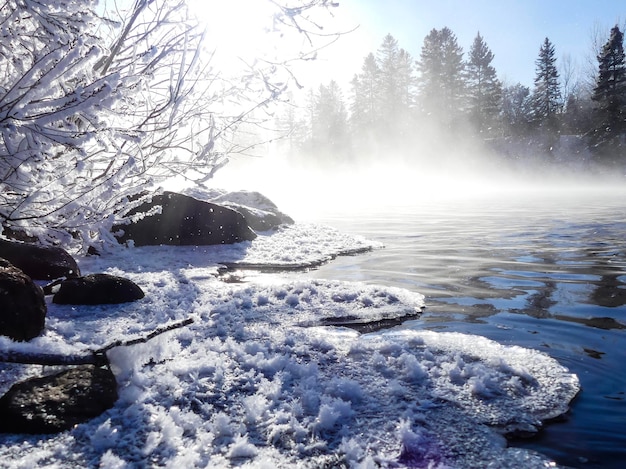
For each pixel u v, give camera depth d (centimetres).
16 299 305
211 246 795
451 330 373
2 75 495
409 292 496
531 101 6444
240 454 201
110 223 581
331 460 198
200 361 288
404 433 212
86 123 499
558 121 5744
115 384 252
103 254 669
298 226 1088
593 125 5134
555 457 201
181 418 225
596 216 1364
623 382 273
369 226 1209
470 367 285
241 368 286
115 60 534
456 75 6069
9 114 408
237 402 245
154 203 785
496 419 232
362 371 288
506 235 969
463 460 199
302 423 224
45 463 192
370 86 6669
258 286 518
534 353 314
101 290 437
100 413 230
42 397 232
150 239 771
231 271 638
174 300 448
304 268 664
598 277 559
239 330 357
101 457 196
